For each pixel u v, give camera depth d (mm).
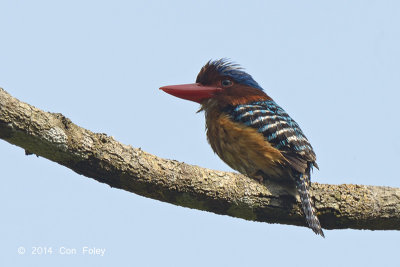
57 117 8281
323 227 10984
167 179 9227
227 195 9852
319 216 10797
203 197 9641
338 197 10805
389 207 10852
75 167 8617
